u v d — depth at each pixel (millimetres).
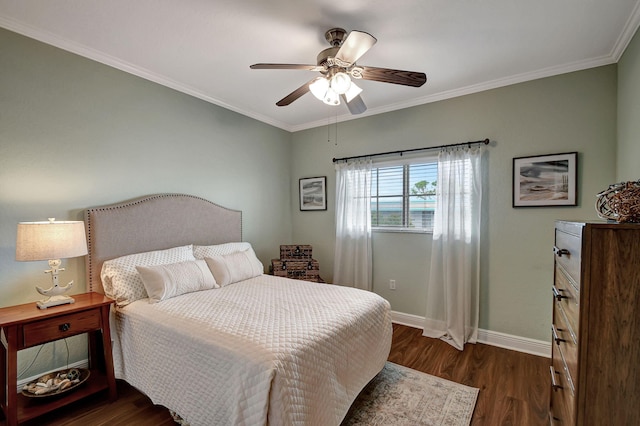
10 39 1977
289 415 1305
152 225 2676
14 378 1664
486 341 2938
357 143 3779
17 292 2025
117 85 2518
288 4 1765
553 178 2594
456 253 3002
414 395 2094
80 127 2309
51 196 2166
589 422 1074
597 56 2355
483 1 1733
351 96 2105
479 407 1970
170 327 1771
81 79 2309
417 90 3043
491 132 2883
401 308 3480
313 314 1909
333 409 1601
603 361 1053
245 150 3717
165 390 1746
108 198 2469
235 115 3584
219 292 2422
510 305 2820
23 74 2033
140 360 1931
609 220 1303
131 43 2211
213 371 1502
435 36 2096
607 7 1771
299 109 3631
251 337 1553
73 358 2285
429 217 3350
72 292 2264
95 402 2023
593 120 2443
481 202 2926
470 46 2225
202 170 3213
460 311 2924
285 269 3594
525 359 2609
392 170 3578
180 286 2305
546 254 2650
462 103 3033
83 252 2000
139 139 2676
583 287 1081
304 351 1494
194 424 1567
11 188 1995
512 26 1976
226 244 3195
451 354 2721
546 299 2658
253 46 2242
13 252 2006
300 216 4367
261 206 3949
